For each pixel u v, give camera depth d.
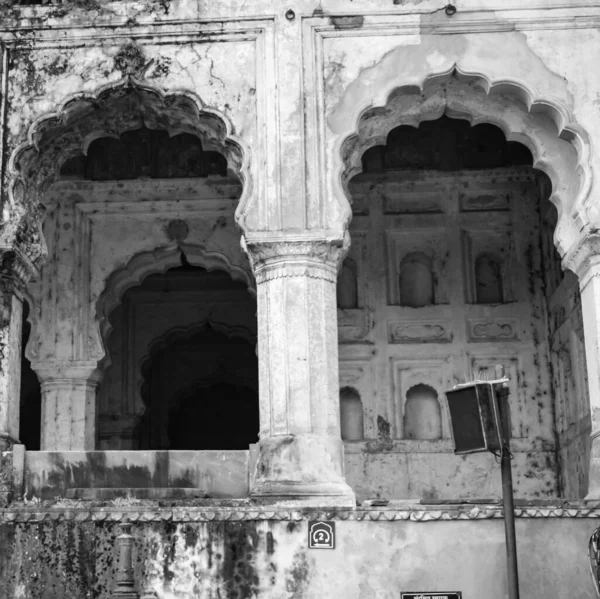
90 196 9.33
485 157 9.41
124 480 6.73
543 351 9.09
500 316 9.17
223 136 7.14
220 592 6.17
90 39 7.25
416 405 9.09
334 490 6.41
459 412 5.54
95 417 9.05
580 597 6.15
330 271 6.88
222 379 11.95
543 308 9.17
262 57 7.16
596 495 6.50
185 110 7.30
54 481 6.72
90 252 9.27
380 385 9.02
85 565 6.21
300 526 6.25
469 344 9.11
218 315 11.03
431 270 9.31
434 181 9.39
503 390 5.54
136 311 10.98
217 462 6.76
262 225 6.84
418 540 6.24
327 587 6.18
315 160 6.95
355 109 7.05
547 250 9.16
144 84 7.14
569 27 7.15
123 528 6.15
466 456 8.84
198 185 9.34
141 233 9.34
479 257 9.41
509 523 5.48
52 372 8.92
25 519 6.28
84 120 7.43
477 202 9.41
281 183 6.89
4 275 6.95
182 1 7.25
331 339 6.78
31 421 12.41
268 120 7.02
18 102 7.17
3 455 6.67
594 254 6.82
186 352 11.95
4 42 7.26
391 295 9.22
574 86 7.05
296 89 7.06
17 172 7.06
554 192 7.21
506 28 7.15
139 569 6.19
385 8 7.18
